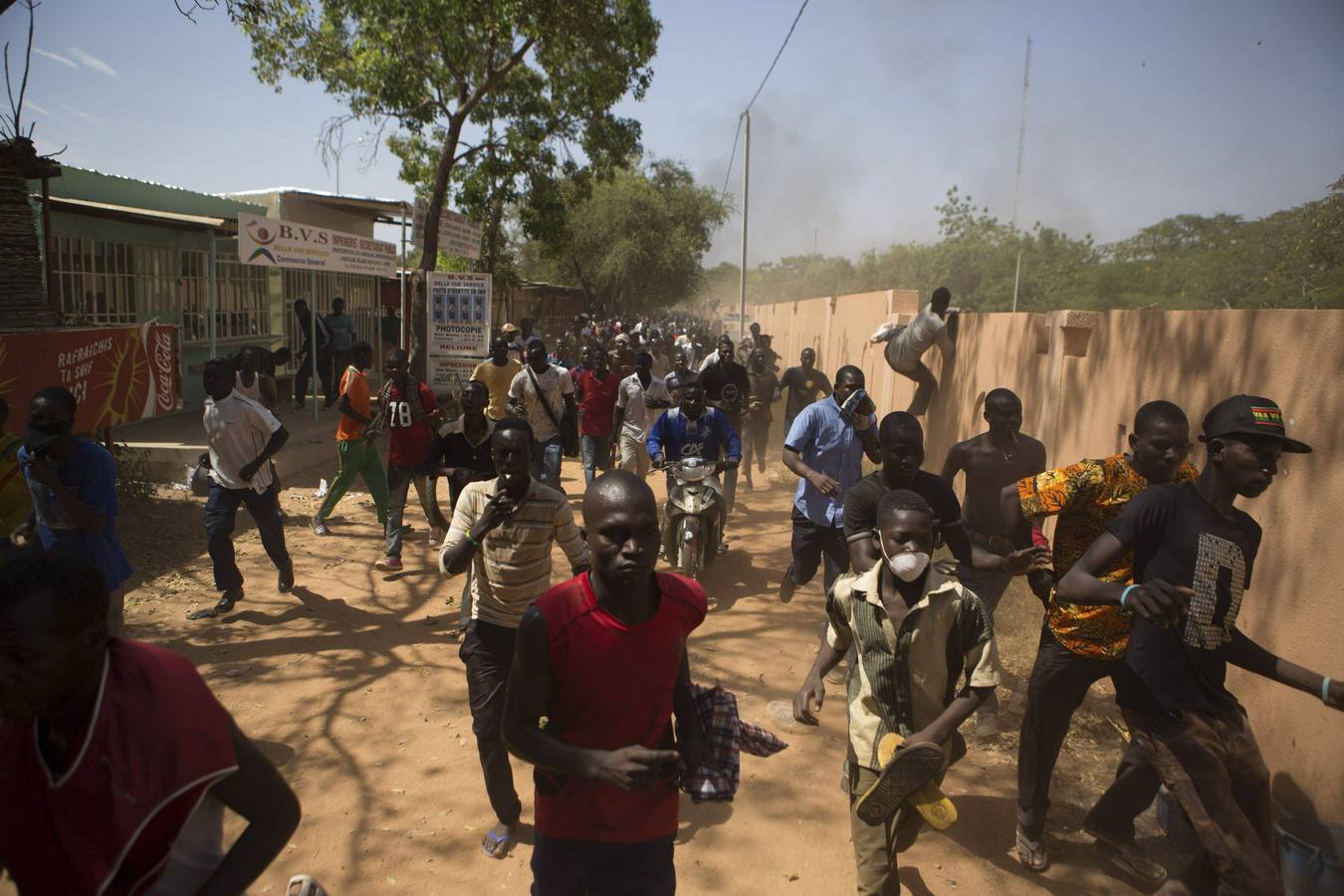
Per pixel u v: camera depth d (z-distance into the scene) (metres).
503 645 3.74
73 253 12.38
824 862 3.79
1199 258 32.28
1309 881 3.12
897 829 3.14
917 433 4.00
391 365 7.43
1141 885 3.60
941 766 2.89
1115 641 3.42
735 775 2.50
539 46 15.79
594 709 2.32
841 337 15.27
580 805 2.42
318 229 12.99
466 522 3.70
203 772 1.61
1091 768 4.48
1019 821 3.69
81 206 11.04
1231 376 4.77
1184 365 5.27
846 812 4.18
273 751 4.62
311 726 4.89
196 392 14.77
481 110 18.20
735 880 3.66
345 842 3.87
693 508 6.98
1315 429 4.00
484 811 4.12
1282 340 4.32
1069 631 3.47
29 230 8.33
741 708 5.20
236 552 8.02
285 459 11.23
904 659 3.12
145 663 1.64
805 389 10.88
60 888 1.63
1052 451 7.21
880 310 12.31
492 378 9.46
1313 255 21.27
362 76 15.44
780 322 26.69
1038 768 3.62
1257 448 2.85
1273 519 4.23
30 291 8.31
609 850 2.44
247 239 11.53
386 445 13.28
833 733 4.93
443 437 5.65
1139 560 3.11
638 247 42.78
